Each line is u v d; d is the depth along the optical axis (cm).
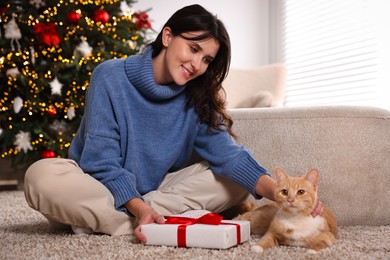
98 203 148
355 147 171
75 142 174
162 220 140
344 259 118
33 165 149
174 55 156
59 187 144
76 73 337
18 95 332
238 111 189
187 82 172
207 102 171
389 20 348
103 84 160
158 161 167
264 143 179
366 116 173
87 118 160
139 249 132
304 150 173
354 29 382
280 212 136
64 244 141
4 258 125
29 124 335
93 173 155
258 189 157
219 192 165
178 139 171
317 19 430
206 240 131
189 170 172
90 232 156
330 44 413
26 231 169
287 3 472
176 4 468
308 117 175
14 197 293
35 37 337
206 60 159
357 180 171
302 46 453
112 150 157
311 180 135
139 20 379
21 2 335
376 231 162
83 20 338
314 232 131
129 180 152
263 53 493
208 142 170
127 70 162
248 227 144
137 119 164
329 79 407
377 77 359
